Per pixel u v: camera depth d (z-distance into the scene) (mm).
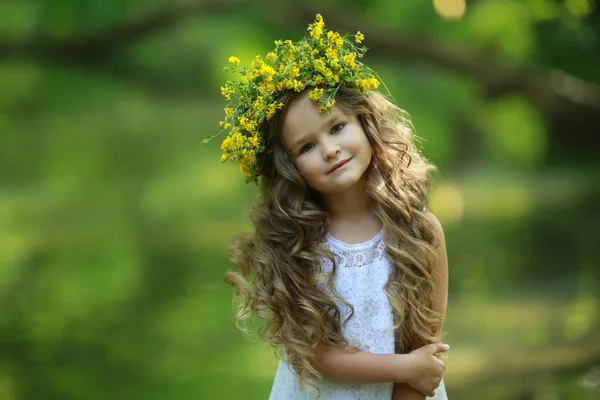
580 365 5637
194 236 10766
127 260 9625
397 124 2973
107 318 7426
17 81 22828
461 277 8219
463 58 17484
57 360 6371
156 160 17422
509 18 18203
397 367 2785
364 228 2943
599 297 7191
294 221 2906
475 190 13070
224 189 14195
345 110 2807
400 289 2861
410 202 2926
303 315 2873
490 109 18859
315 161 2787
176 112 22625
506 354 5930
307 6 18594
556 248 9227
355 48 2930
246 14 21078
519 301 7207
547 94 16500
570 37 16734
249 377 5832
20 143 19281
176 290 8320
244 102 2896
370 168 2908
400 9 19828
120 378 5875
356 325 2873
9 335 7043
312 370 2818
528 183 13586
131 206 12945
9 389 5758
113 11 21125
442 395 3107
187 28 23000
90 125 21438
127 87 23500
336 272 2893
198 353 6348
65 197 13859
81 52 22141
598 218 10719
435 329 2936
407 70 19109
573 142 16484
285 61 2848
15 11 22141
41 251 10227
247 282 2998
